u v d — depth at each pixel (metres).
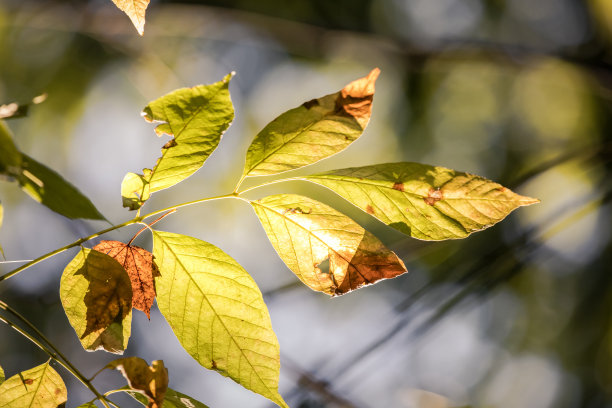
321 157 1.08
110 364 1.04
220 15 4.55
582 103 5.42
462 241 4.25
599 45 4.21
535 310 5.25
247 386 1.10
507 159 5.58
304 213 1.12
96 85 5.30
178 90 1.07
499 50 4.12
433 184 1.11
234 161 5.11
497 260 2.46
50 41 5.27
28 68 5.21
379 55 4.43
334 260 1.12
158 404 1.01
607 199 2.47
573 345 5.12
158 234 1.13
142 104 5.20
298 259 1.13
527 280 5.14
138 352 4.46
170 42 4.90
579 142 5.32
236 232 4.86
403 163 1.12
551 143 5.48
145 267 1.14
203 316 1.11
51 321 4.49
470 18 6.10
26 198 3.74
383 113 5.63
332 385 2.36
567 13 5.89
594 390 4.99
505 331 5.33
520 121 5.67
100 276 1.11
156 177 1.10
